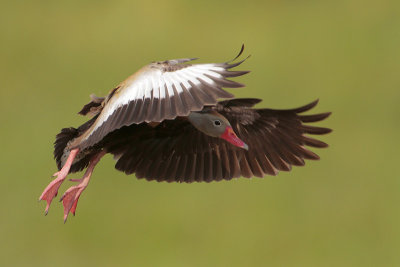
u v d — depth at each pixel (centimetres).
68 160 840
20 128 1912
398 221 1700
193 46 2225
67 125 1927
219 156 912
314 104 848
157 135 909
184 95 746
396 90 2105
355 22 2369
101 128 771
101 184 1723
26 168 1789
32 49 2194
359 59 2216
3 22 2294
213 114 868
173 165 914
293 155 891
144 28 2280
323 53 2216
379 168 1833
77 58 2156
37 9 2355
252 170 907
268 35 2278
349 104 2048
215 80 748
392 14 2409
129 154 909
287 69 2167
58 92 2031
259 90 2081
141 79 776
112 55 2175
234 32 2295
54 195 826
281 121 877
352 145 1917
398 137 1933
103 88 2055
